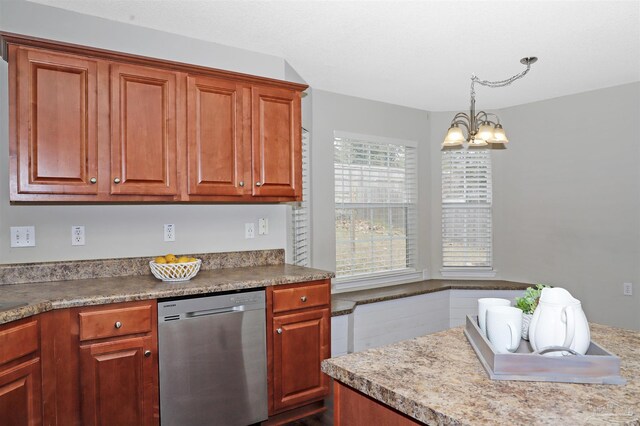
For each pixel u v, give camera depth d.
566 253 4.07
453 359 1.17
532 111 4.31
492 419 0.82
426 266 4.59
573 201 4.02
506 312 1.14
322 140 3.82
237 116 2.59
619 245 3.73
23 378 1.73
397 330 3.92
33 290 2.08
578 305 1.10
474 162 4.61
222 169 2.54
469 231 4.62
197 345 2.18
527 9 2.33
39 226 2.34
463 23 2.51
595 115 3.87
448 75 3.45
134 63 2.29
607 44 2.82
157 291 2.06
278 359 2.44
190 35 2.71
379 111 4.23
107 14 2.44
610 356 1.01
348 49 2.91
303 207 3.67
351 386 1.08
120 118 2.25
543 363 1.02
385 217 4.34
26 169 2.04
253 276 2.50
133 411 2.01
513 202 4.46
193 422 2.17
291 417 2.58
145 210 2.64
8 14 2.26
